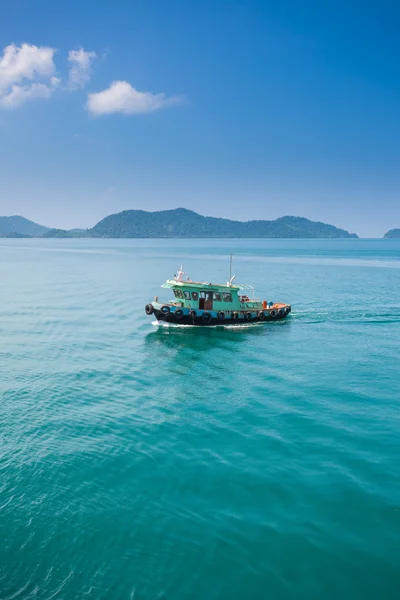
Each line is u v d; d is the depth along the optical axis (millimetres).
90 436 23656
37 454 21594
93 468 20500
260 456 21734
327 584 14242
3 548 15469
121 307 61375
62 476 19781
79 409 27125
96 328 48688
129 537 16141
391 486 19156
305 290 80375
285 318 54781
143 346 42031
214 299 51844
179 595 13828
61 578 14344
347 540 16062
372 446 22641
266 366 36031
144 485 19281
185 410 27281
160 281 92625
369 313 58188
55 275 104250
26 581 14188
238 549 15633
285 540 16062
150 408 27547
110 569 14742
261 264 148125
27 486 18953
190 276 105750
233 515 17375
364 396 29297
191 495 18625
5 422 24953
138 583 14227
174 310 49250
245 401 28656
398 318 55094
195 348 41562
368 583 14281
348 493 18688
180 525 16812
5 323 50000
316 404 28047
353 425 25062
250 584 14234
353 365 36031
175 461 21266
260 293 76625
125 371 34562
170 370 35000
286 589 14055
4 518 16906
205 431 24438
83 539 15992
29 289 78375
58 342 42500
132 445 22797
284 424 25266
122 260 166500
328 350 40656
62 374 33469
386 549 15648
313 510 17672
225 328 50031
